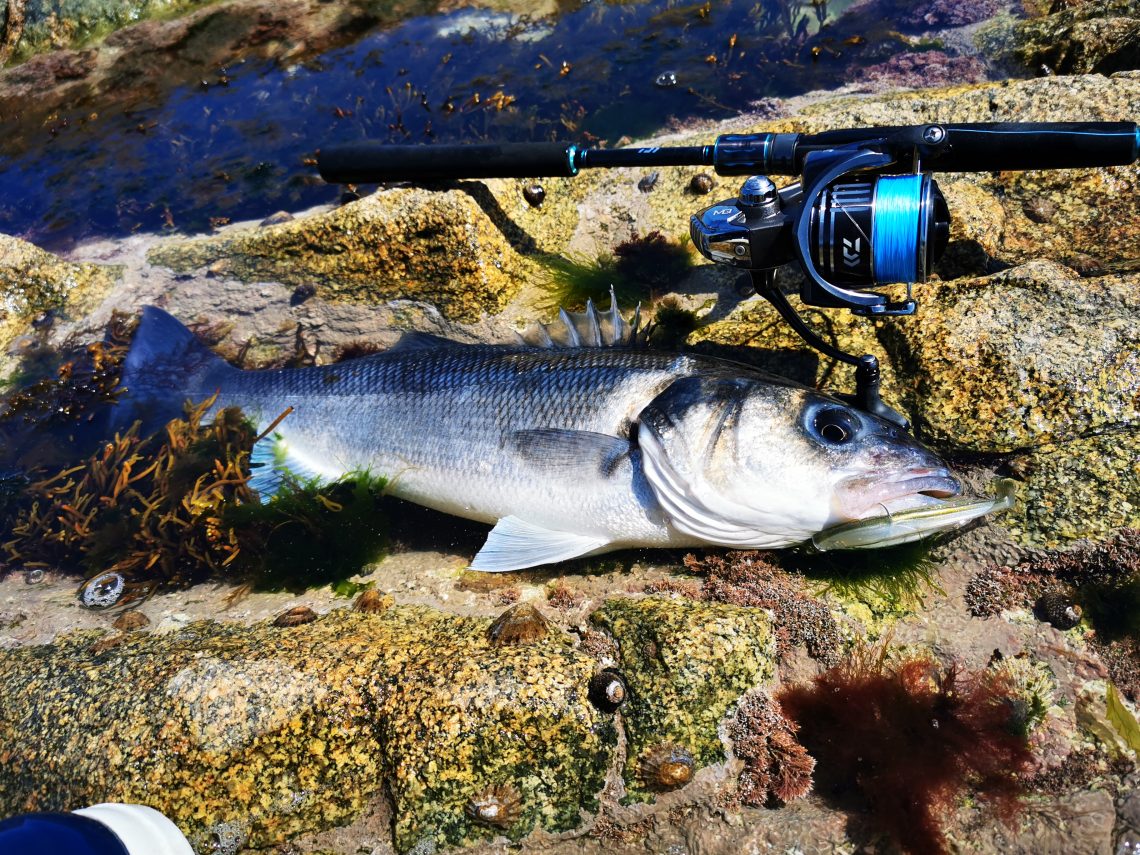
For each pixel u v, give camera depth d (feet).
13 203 2.72
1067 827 1.24
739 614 1.42
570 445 1.56
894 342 1.69
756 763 1.31
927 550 1.53
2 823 1.05
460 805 1.27
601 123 2.70
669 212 2.24
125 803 1.22
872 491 1.44
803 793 1.29
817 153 1.50
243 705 1.30
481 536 1.74
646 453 1.52
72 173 2.82
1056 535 1.48
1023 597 1.47
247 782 1.27
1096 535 1.46
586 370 1.61
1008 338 1.59
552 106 2.80
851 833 1.26
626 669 1.36
